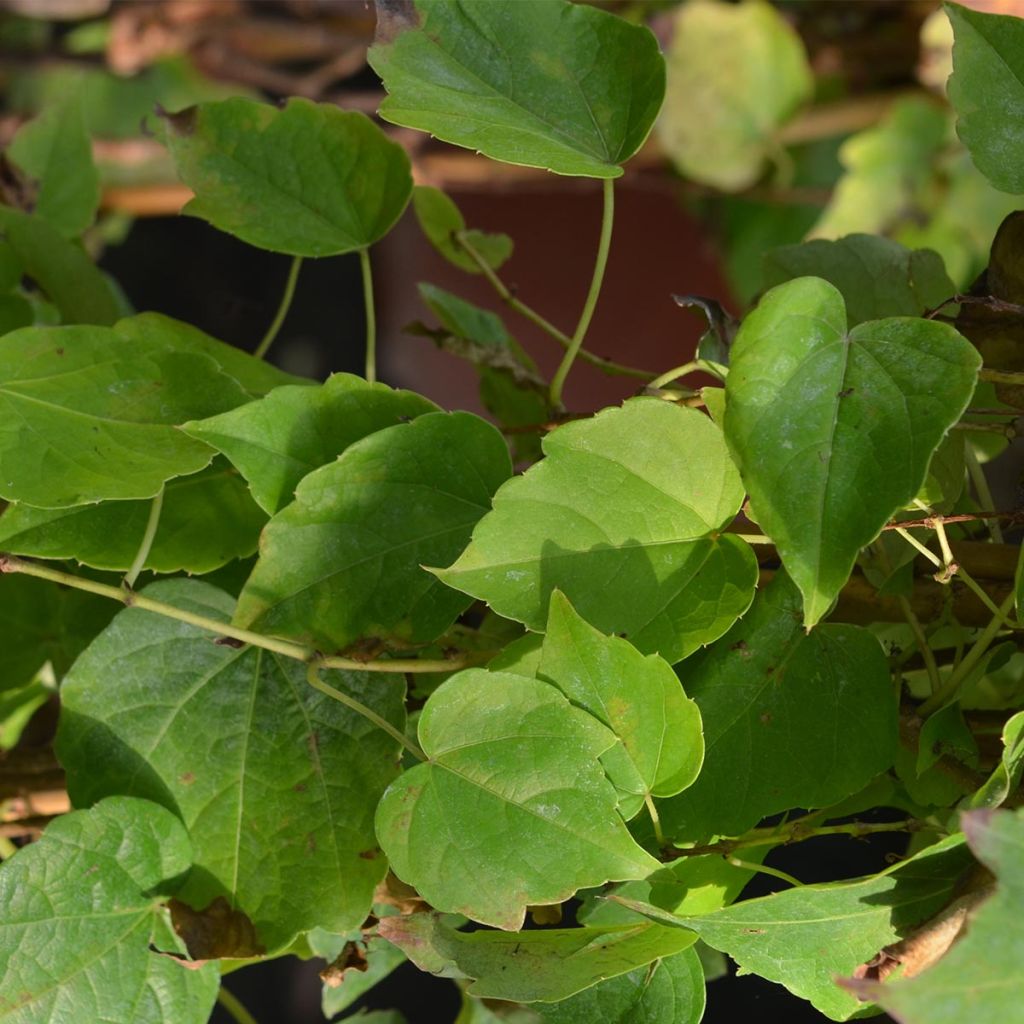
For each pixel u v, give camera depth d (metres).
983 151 0.68
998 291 0.69
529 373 0.80
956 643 0.70
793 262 0.75
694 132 1.39
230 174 0.74
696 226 1.64
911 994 0.60
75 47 1.62
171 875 0.68
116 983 0.67
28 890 0.67
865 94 1.43
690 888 0.67
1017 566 0.68
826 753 0.67
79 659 0.69
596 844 0.65
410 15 0.69
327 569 0.67
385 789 0.67
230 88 1.61
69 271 0.77
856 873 0.80
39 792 0.76
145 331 0.74
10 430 0.68
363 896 0.68
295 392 0.68
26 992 0.66
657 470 0.66
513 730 0.66
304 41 1.56
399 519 0.68
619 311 1.70
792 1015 0.90
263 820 0.68
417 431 0.67
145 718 0.69
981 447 0.76
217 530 0.70
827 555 0.63
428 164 1.44
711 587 0.66
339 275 1.65
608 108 0.69
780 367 0.64
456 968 0.66
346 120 0.74
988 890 0.63
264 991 1.25
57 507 0.67
